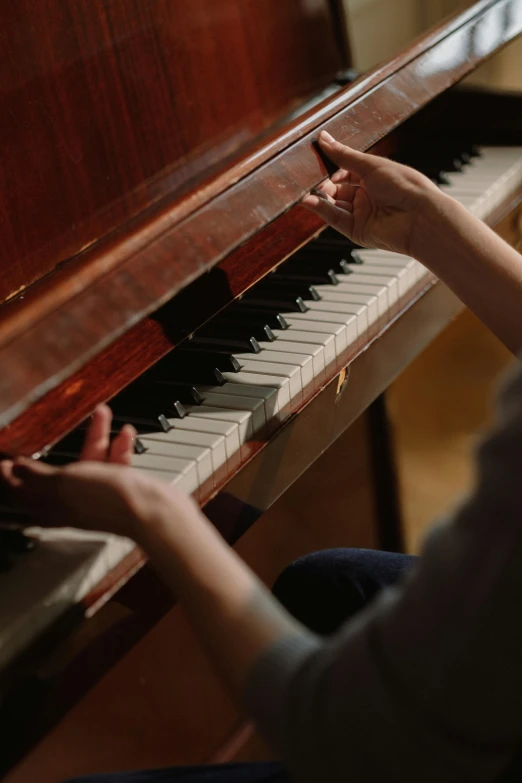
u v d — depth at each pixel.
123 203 1.23
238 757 1.64
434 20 1.92
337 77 1.68
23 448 0.84
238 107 1.44
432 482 2.08
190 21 1.34
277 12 1.52
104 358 0.95
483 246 0.95
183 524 0.67
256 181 1.02
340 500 1.84
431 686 0.54
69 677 0.78
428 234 0.99
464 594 0.53
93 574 0.81
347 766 0.57
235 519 0.97
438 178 1.57
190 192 0.98
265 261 1.16
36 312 0.81
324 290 1.28
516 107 1.72
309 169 1.07
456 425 2.16
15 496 0.74
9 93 1.09
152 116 1.28
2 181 1.08
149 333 1.00
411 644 0.54
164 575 0.67
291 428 1.05
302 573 1.14
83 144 1.18
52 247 1.14
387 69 1.27
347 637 0.59
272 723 0.60
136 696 1.41
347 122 1.16
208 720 1.58
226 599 0.64
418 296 1.32
